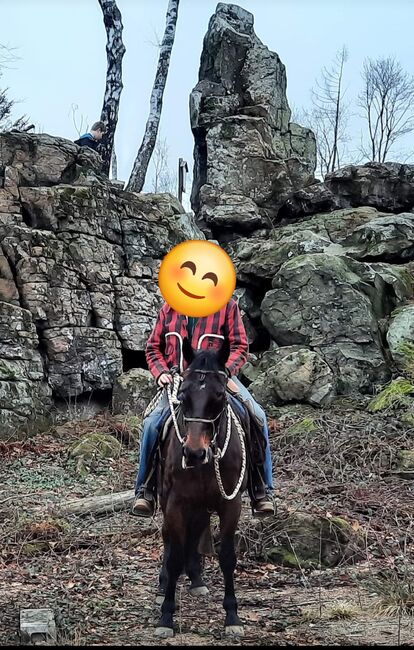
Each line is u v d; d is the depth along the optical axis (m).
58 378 14.26
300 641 6.00
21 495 10.40
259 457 6.93
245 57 20.31
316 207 19.19
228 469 6.28
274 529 8.45
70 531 8.96
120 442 12.91
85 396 14.77
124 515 9.64
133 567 8.04
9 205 14.98
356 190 19.28
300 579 7.77
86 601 6.94
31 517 9.34
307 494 9.96
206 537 6.86
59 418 14.10
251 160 19.20
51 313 14.38
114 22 20.09
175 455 6.25
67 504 9.77
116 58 20.09
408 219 17.69
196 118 19.70
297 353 14.30
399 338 14.88
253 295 16.70
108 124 19.95
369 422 12.48
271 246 16.80
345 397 14.13
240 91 20.23
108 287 15.21
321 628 6.34
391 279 15.97
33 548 8.38
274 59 20.41
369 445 11.62
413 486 10.54
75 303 14.70
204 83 20.03
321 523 8.39
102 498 9.89
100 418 14.06
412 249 17.19
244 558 8.30
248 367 15.16
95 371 14.62
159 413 6.82
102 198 15.55
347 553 8.27
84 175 15.95
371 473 10.92
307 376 13.95
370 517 9.28
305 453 11.65
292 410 13.79
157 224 16.39
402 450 11.43
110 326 15.08
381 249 16.91
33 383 13.78
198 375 6.09
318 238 17.38
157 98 20.70
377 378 14.53
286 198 19.23
